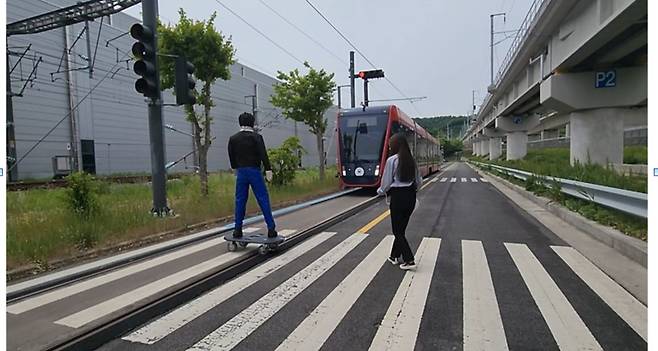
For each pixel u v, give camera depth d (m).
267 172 5.71
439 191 15.59
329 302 3.78
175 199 11.39
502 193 14.45
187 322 3.42
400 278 4.46
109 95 28.56
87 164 26.73
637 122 36.56
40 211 8.80
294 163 15.40
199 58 10.32
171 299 3.83
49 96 24.27
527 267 4.81
